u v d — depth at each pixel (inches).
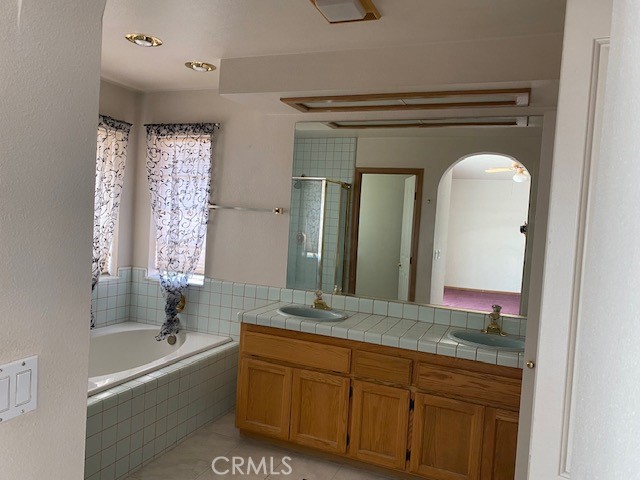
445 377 102.2
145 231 158.1
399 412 106.1
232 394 142.0
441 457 103.3
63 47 37.9
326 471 111.3
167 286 148.1
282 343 116.6
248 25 92.2
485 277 125.5
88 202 41.6
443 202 128.4
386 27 89.9
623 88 21.3
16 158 34.8
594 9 43.4
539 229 77.9
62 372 40.0
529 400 78.7
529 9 80.2
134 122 155.0
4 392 34.9
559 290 45.2
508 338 115.4
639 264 17.5
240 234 145.4
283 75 107.0
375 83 100.4
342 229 134.6
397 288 130.0
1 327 34.5
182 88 147.9
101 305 150.8
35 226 36.7
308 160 137.1
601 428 21.5
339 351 111.1
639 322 17.3
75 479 42.0
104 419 98.0
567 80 44.4
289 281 140.6
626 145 20.1
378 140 130.3
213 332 150.2
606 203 23.5
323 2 77.4
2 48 33.2
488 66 93.0
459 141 123.6
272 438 120.8
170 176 149.6
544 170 77.5
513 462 97.8
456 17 84.4
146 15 89.5
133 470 106.1
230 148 145.0
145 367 116.0
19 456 36.5
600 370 22.1
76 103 39.5
